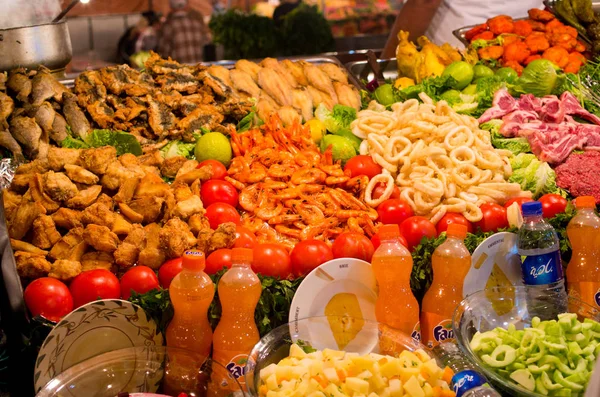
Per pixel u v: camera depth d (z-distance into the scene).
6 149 3.27
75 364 2.37
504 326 2.79
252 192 3.22
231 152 3.52
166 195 2.94
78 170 2.91
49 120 3.42
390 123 3.66
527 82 4.28
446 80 4.19
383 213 3.21
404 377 2.23
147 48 7.66
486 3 5.41
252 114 3.80
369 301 2.81
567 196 3.54
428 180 3.30
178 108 3.68
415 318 2.71
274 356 2.45
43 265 2.61
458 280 2.78
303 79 4.28
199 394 2.33
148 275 2.64
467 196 3.29
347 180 3.34
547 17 5.09
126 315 2.48
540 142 3.65
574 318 2.52
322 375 2.22
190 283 2.38
